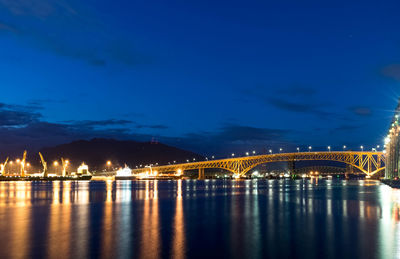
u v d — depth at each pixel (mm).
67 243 22812
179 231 27094
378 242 22984
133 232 26609
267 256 19766
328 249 21266
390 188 104875
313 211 39719
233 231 27094
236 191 89250
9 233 26266
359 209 41219
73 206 46031
